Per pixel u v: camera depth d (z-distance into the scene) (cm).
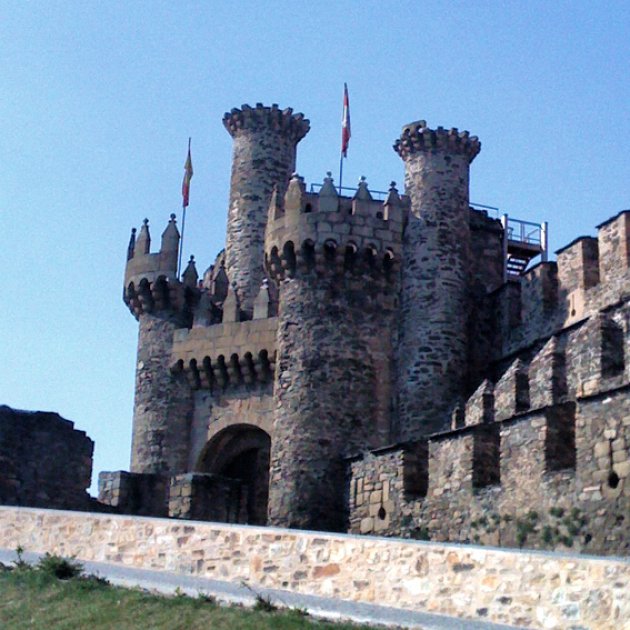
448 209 4934
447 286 4844
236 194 5956
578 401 3347
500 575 2338
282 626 2402
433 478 3944
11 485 4209
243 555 2803
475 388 4769
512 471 3566
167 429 5369
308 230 4850
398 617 2412
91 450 4466
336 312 4806
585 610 2200
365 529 4325
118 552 3102
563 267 4394
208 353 5344
